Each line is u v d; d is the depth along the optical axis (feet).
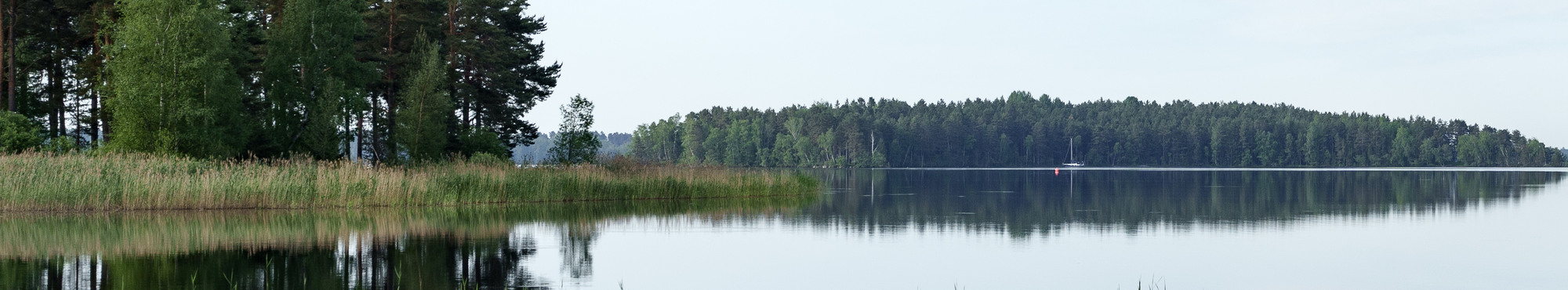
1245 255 65.26
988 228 85.61
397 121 142.10
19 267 55.01
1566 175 329.11
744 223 88.74
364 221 86.33
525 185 120.67
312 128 132.77
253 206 101.65
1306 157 643.04
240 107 134.41
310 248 65.26
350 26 140.87
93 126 155.12
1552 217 100.78
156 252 62.13
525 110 174.91
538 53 180.14
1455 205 125.18
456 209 103.81
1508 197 148.05
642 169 139.03
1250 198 143.02
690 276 54.44
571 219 92.07
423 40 146.61
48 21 142.92
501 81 163.12
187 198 98.84
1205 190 174.60
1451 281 53.78
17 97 146.30
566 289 49.34
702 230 81.92
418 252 63.26
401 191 109.60
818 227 86.07
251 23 148.56
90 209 95.91
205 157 123.75
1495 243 72.95
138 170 101.09
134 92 120.16
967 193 163.32
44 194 94.32
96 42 136.87
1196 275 55.62
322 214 94.38
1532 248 69.31
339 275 52.90
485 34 163.73
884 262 61.00
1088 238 76.33
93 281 50.19
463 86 158.61
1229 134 633.20
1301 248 69.67
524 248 66.13
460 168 125.08
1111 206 121.60
